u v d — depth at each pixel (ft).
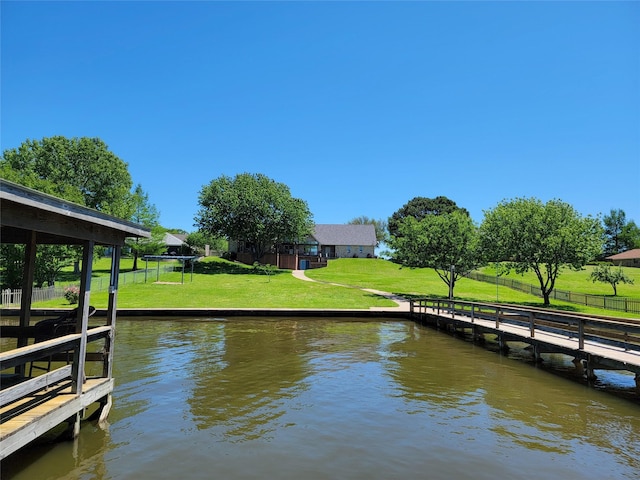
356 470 19.48
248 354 44.57
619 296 124.26
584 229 95.55
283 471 19.26
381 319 76.13
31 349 17.56
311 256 210.38
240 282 125.59
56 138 147.43
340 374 37.01
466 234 99.81
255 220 172.45
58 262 94.38
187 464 19.76
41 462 19.63
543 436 23.67
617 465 20.25
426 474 19.20
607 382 35.14
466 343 53.36
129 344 49.42
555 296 115.96
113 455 20.49
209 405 28.25
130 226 23.91
